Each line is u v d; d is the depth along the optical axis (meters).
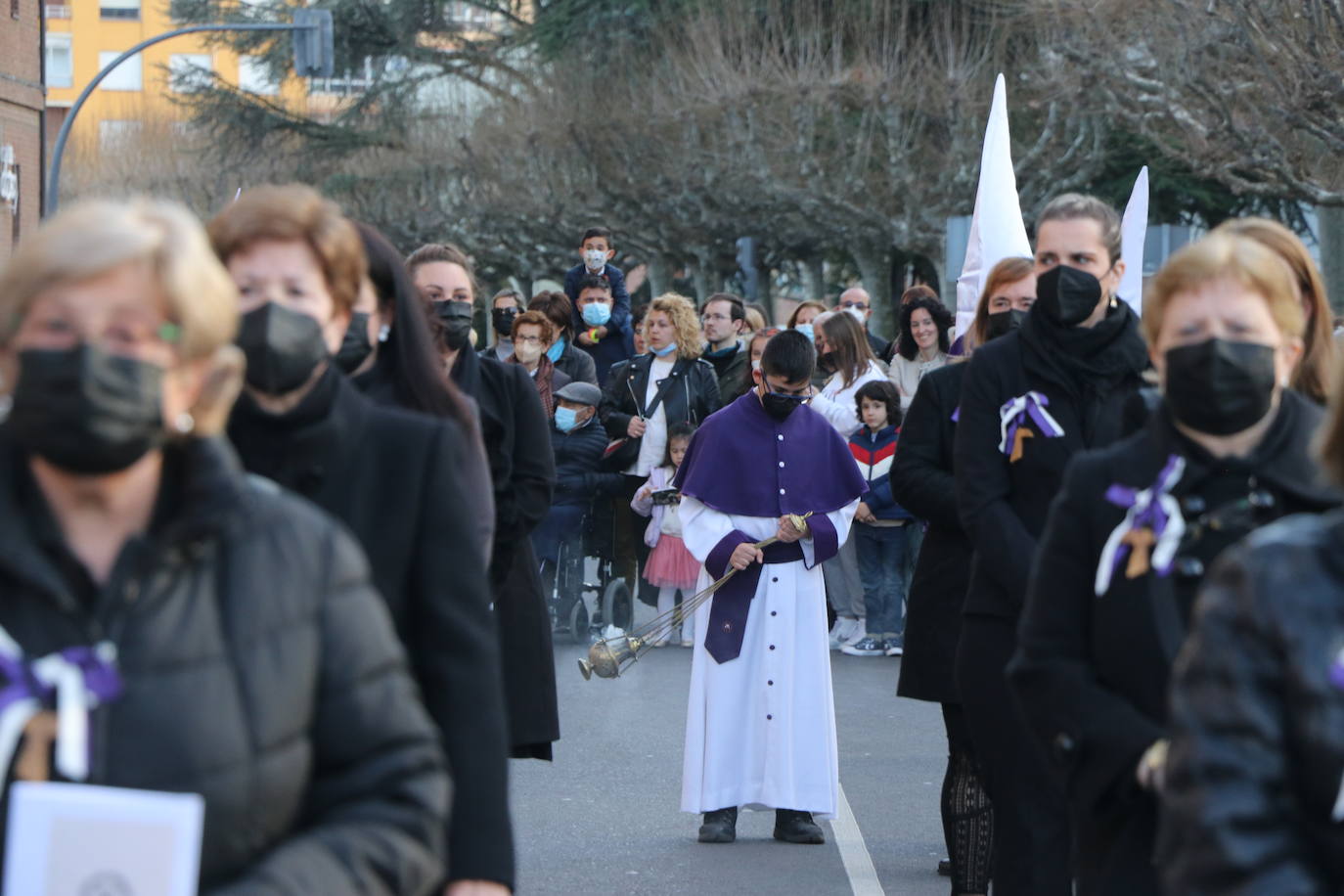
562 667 24.12
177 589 4.64
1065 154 61.03
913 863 13.90
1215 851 4.58
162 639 4.57
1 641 4.44
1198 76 44.66
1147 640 6.73
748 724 14.57
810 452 14.77
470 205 89.31
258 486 5.00
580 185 83.06
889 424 24.80
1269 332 6.57
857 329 25.28
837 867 13.77
